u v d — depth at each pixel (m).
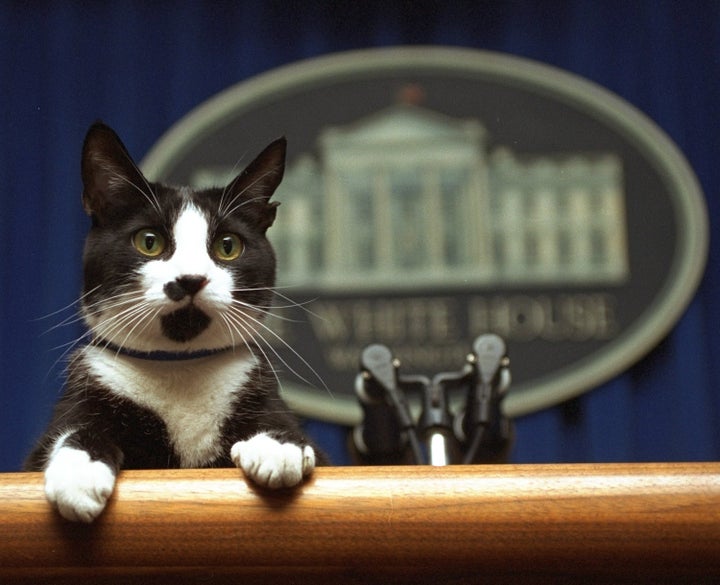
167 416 1.02
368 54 2.16
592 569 0.73
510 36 2.21
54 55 2.18
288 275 2.05
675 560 0.72
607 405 1.97
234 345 1.08
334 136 2.12
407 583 0.76
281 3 2.23
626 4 2.21
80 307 1.25
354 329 2.03
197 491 0.74
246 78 2.18
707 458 1.94
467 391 1.11
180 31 2.20
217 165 2.09
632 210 2.07
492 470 0.75
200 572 0.75
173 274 1.01
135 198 1.07
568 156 2.11
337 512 0.73
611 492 0.72
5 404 1.98
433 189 2.10
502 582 0.75
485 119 2.13
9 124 2.14
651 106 2.16
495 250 2.06
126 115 2.16
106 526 0.73
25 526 0.73
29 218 2.09
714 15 2.19
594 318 2.02
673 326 2.01
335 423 1.95
